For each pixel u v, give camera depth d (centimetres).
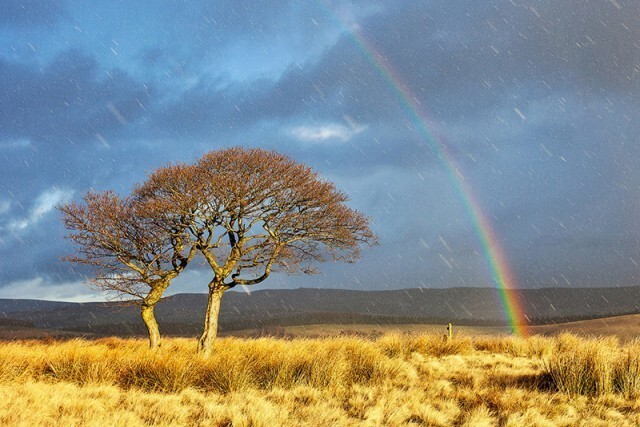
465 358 1784
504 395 1105
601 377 1145
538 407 1015
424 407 1017
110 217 1952
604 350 1258
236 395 1107
